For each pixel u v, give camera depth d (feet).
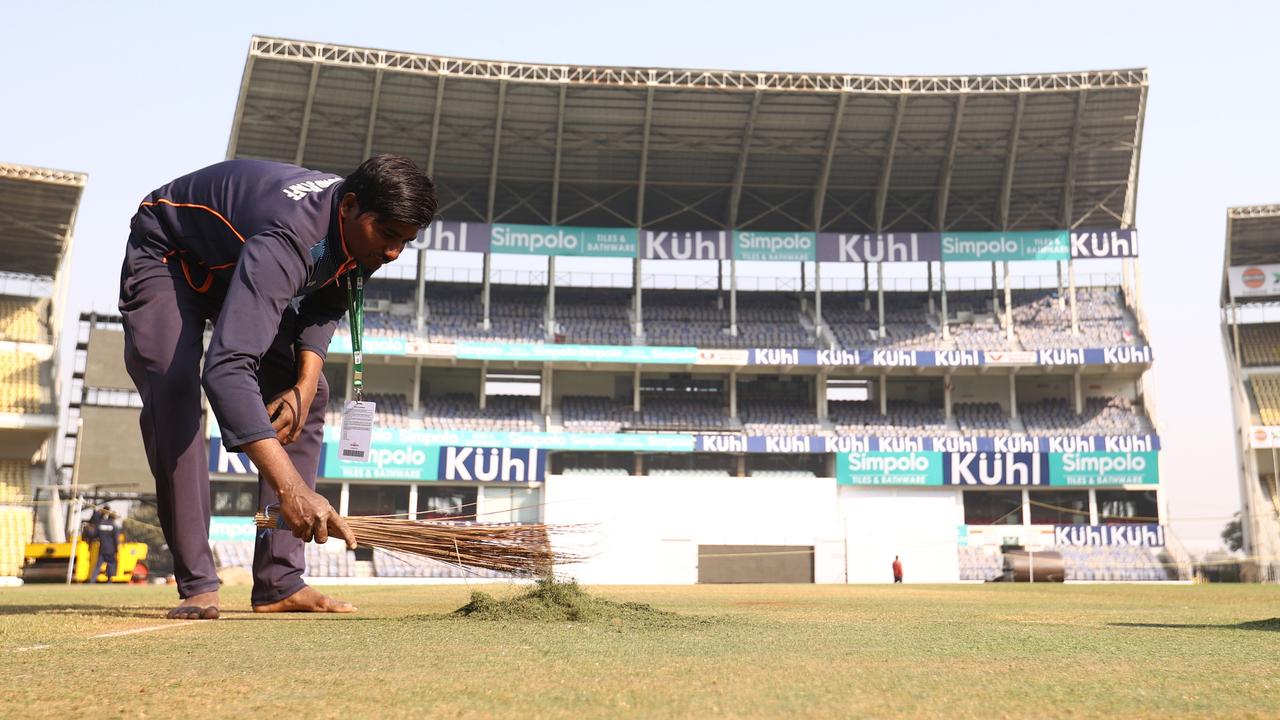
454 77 129.80
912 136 141.18
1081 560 131.75
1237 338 144.56
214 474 122.21
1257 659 12.09
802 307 155.43
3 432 130.52
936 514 132.67
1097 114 138.00
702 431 139.95
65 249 136.56
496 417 141.69
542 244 142.31
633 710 7.64
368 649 12.46
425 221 17.15
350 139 138.00
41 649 12.33
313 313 19.07
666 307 153.99
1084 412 146.20
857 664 11.03
